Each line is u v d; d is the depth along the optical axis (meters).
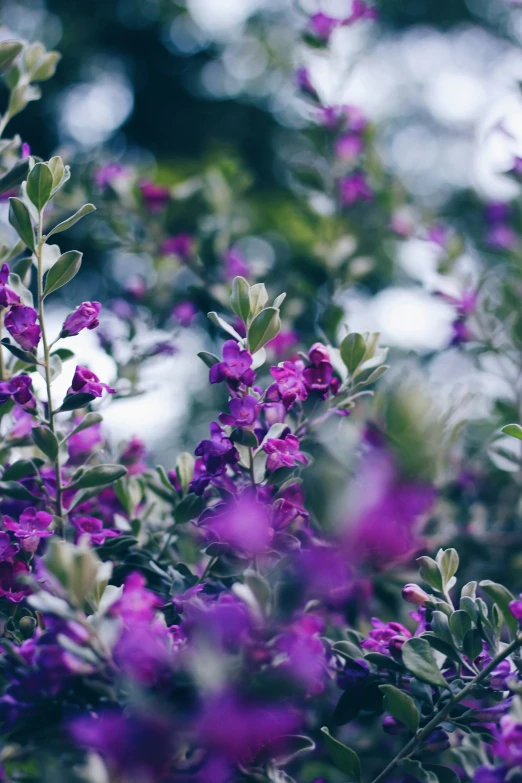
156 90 4.52
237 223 1.45
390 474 0.91
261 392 0.99
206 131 4.40
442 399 0.98
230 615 0.88
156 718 0.86
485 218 1.57
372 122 1.48
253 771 0.90
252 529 0.93
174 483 1.06
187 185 1.40
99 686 0.88
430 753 0.94
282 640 0.88
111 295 1.42
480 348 1.33
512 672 0.93
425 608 0.98
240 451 0.95
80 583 0.86
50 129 3.88
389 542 0.91
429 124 3.52
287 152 4.09
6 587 0.95
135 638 0.87
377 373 1.00
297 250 1.57
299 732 0.99
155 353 1.20
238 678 0.87
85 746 0.87
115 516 1.05
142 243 1.36
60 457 1.01
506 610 0.93
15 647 0.91
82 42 4.16
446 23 3.97
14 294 0.96
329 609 1.03
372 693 0.97
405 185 1.63
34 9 4.12
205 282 1.34
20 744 0.90
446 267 1.37
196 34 4.45
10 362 1.06
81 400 0.97
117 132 4.37
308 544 0.97
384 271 1.69
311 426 1.00
